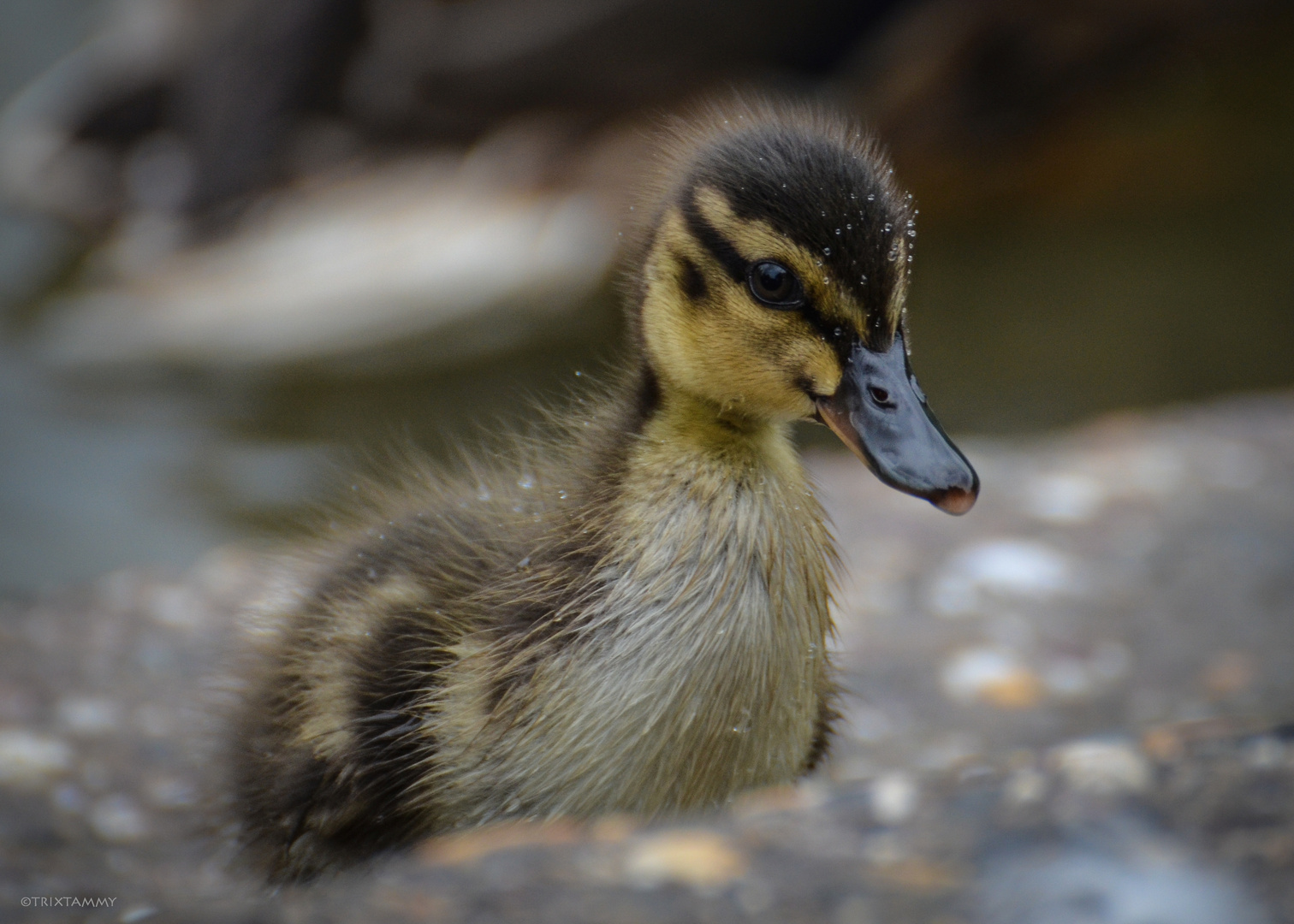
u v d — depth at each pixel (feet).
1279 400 53.52
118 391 65.62
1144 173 83.97
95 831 25.04
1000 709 30.60
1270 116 83.46
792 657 20.95
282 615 24.49
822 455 57.82
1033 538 39.40
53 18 124.67
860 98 81.00
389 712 21.16
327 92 89.20
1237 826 15.78
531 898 15.01
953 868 15.38
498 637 20.81
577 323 71.61
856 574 37.24
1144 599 35.78
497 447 27.04
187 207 88.84
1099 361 69.26
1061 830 15.88
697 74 81.61
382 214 82.74
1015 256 80.12
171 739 28.73
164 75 94.89
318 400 64.23
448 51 84.07
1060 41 79.00
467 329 71.51
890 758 28.35
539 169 81.30
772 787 21.11
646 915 14.61
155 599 36.01
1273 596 35.68
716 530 20.53
